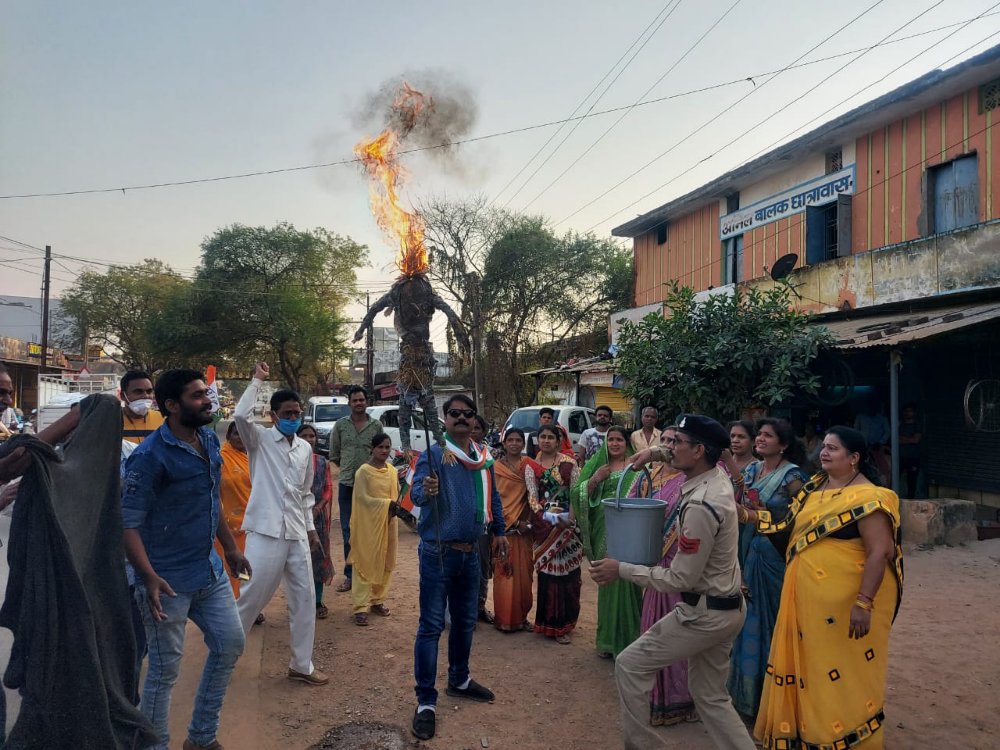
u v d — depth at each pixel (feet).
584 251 93.97
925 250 36.94
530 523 18.93
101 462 8.79
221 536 11.97
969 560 25.89
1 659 12.83
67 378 61.11
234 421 14.60
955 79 37.45
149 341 119.24
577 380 64.23
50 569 7.88
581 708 14.28
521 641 18.30
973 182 38.70
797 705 11.32
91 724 8.05
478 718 13.82
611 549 11.59
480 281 91.15
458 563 14.08
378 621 19.90
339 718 13.78
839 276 41.93
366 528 19.65
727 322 33.27
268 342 125.08
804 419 39.78
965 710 14.15
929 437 38.58
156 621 10.49
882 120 42.86
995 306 31.27
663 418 35.12
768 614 13.44
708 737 13.11
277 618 20.11
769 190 52.60
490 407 89.35
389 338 148.25
